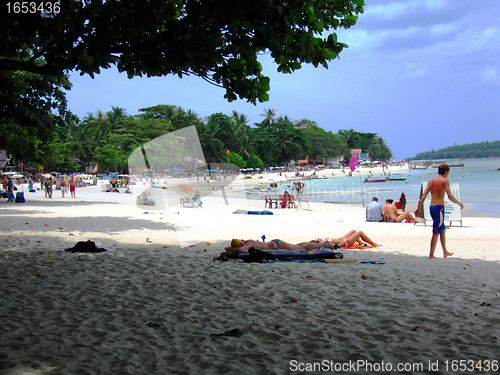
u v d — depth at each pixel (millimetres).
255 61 5961
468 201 31500
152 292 6547
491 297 6082
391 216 18828
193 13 5520
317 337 4656
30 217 19703
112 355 4164
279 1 5336
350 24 6297
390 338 4598
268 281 7086
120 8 5605
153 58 5852
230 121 123812
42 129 25797
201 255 9859
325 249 9336
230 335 4723
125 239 13164
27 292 6551
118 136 96812
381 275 7527
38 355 4137
